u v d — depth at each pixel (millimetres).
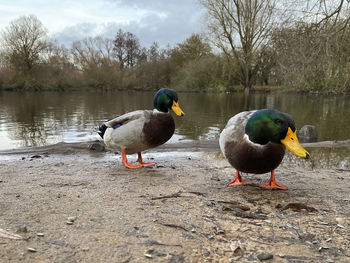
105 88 9852
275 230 509
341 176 907
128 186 762
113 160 1159
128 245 433
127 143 968
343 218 560
